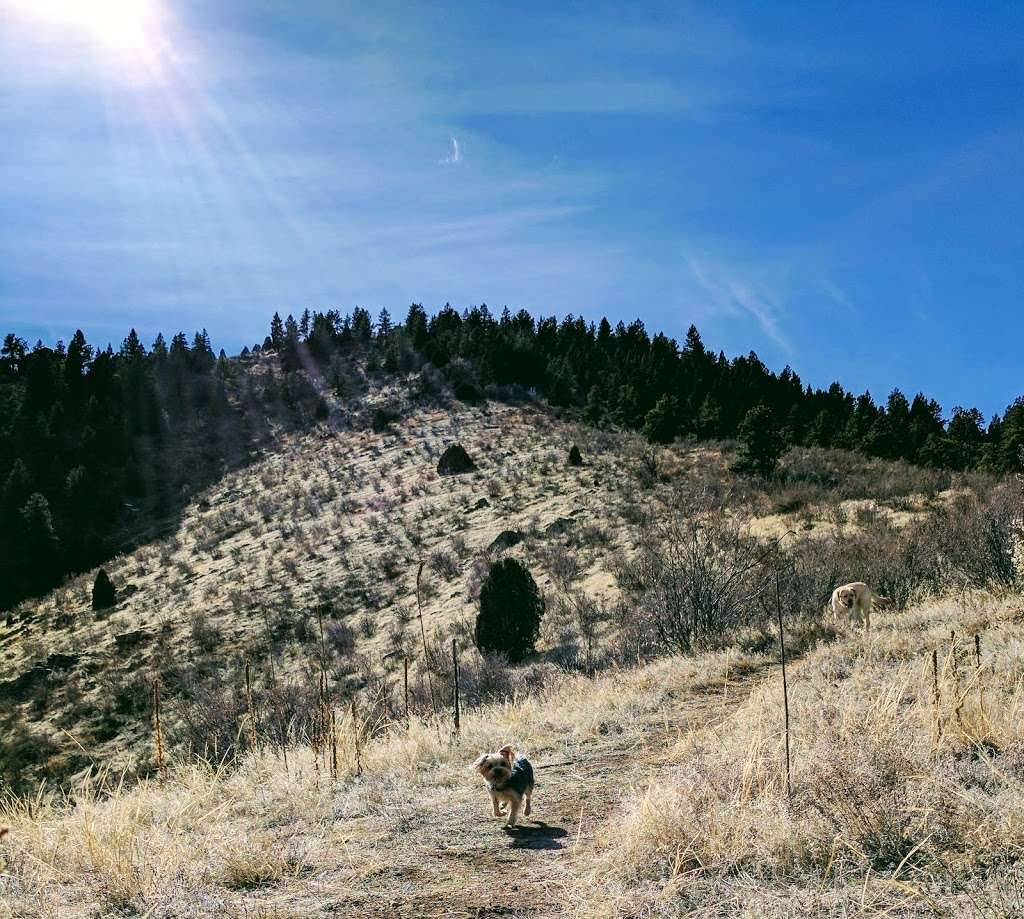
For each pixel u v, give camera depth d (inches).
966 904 149.3
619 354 4800.7
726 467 2148.1
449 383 4323.3
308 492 2960.1
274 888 194.9
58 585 2753.4
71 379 4692.4
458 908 176.4
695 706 398.3
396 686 898.1
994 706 256.8
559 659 1055.6
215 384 4773.6
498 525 2043.6
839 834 185.9
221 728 761.0
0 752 1214.9
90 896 188.2
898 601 800.9
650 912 165.2
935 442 2514.8
